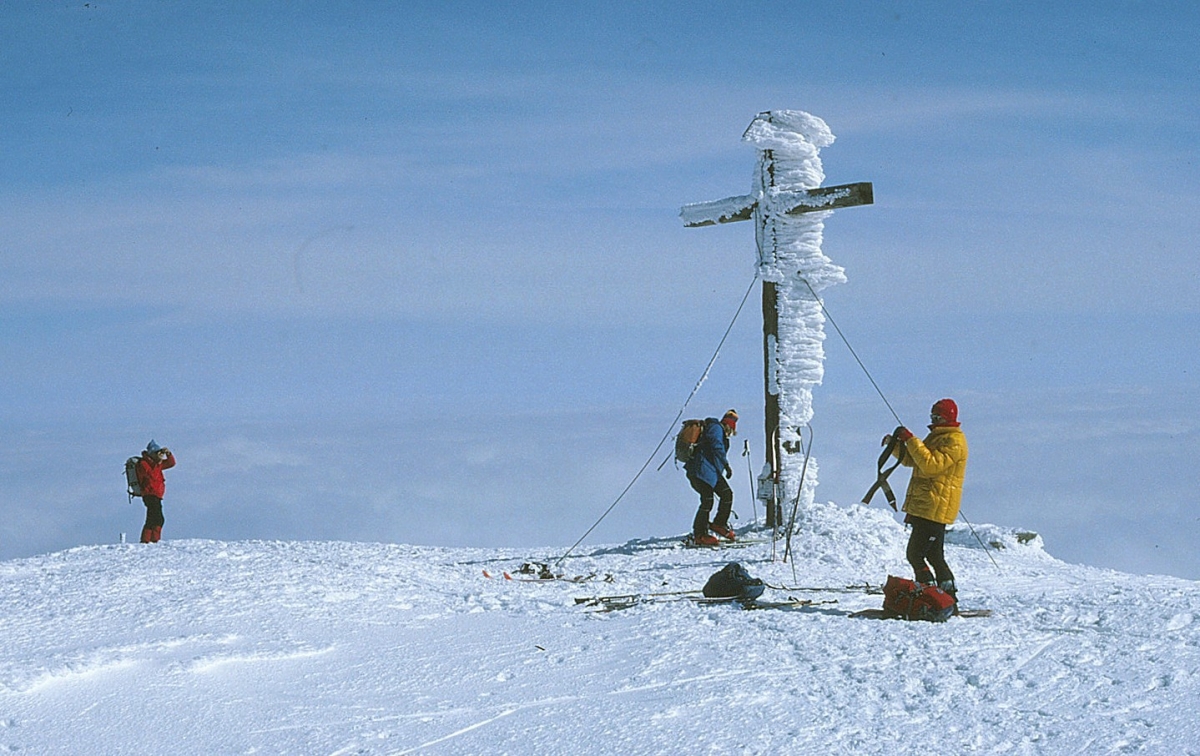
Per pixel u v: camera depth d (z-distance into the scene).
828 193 14.79
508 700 6.27
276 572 9.56
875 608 9.38
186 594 8.37
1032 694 6.45
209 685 6.26
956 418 9.10
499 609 9.02
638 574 12.20
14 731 5.40
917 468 9.06
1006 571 12.68
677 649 7.44
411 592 9.41
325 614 8.13
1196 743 5.57
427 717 5.94
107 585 8.66
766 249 15.41
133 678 6.26
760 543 14.60
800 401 15.31
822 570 12.58
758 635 7.89
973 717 6.02
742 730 5.79
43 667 6.15
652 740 5.62
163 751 5.27
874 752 5.48
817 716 6.03
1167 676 6.72
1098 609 8.76
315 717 5.86
